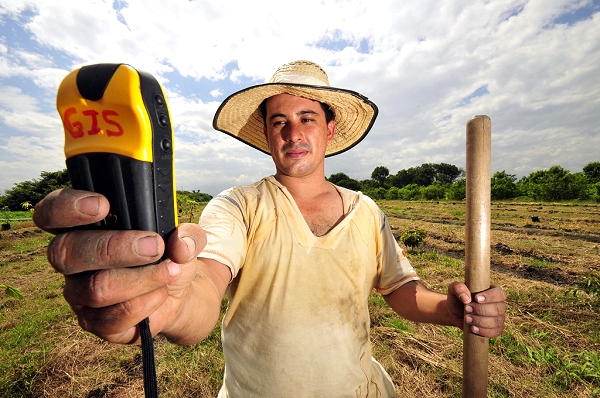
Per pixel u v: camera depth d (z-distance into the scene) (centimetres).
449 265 711
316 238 126
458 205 2558
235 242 113
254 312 121
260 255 122
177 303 69
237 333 125
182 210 1316
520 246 895
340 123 180
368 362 135
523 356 338
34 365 346
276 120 140
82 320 57
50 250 51
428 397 290
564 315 437
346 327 125
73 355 369
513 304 479
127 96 53
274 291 120
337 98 148
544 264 712
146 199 56
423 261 757
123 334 63
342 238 131
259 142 188
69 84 54
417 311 141
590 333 388
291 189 141
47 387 320
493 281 584
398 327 409
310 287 121
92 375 332
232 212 122
